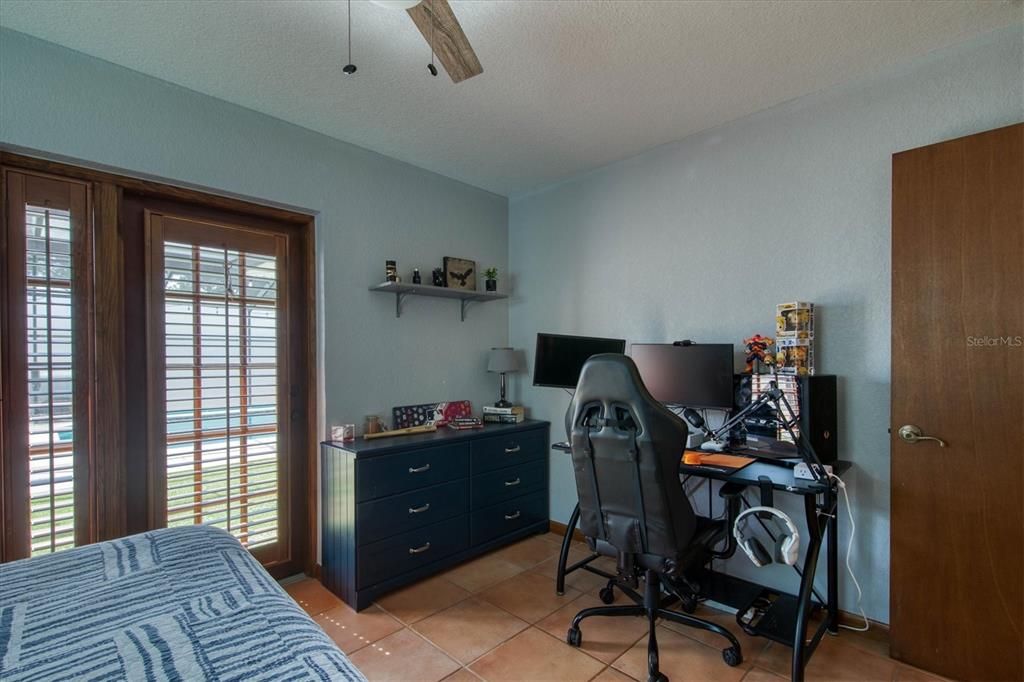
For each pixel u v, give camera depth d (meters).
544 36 1.83
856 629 2.10
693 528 1.77
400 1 1.23
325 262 2.68
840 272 2.19
